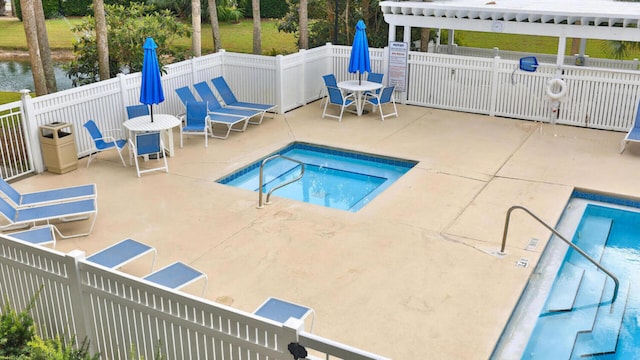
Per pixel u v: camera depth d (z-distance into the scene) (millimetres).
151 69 10500
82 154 11172
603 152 11586
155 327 4844
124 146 11602
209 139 12391
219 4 28219
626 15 12094
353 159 11820
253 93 14406
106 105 11500
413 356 5848
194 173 10508
